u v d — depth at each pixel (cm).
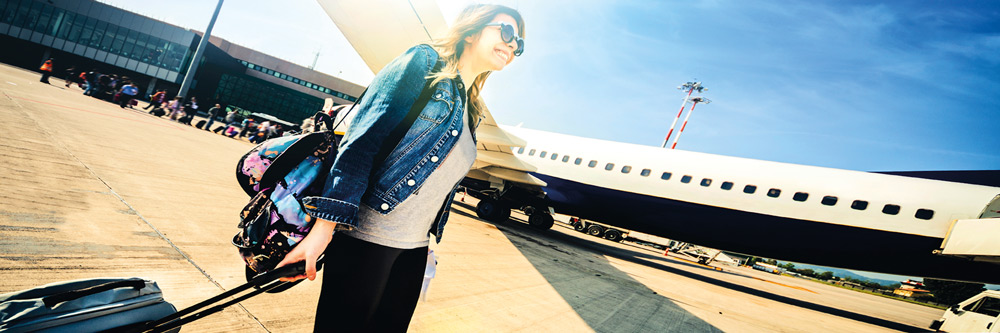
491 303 322
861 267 866
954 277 801
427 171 86
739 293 900
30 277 160
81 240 213
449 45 100
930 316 1731
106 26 3244
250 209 81
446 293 315
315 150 81
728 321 501
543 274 530
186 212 324
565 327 312
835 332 613
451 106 88
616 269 812
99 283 85
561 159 1249
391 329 100
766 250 940
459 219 974
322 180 80
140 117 1266
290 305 210
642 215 1082
